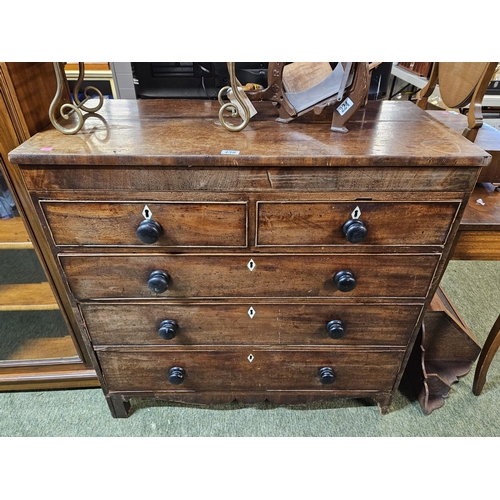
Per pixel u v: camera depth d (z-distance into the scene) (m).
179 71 1.37
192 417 1.24
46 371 1.26
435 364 1.32
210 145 0.77
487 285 1.81
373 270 0.89
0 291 1.19
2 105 0.79
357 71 0.79
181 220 0.81
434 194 0.78
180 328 1.00
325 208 0.80
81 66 0.88
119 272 0.89
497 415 1.25
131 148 0.75
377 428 1.21
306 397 1.18
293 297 0.94
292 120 0.92
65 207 0.79
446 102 1.36
